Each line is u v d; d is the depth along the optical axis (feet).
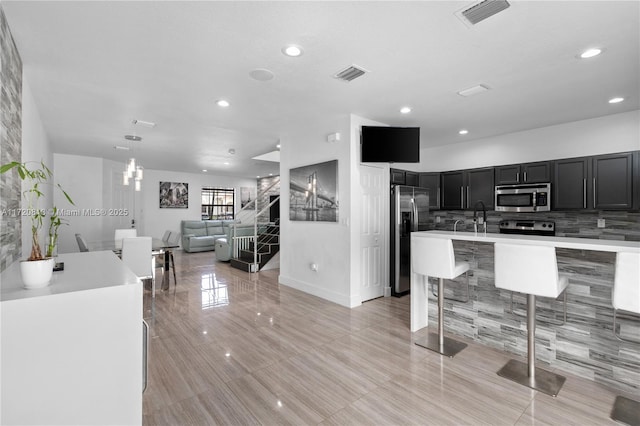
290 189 16.26
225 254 23.80
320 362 8.37
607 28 6.73
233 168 29.53
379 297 14.62
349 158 12.96
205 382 7.38
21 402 3.85
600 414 6.23
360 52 7.81
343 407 6.48
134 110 12.36
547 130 14.60
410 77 9.27
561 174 13.76
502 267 7.54
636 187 11.76
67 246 21.43
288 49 7.66
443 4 5.95
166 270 15.98
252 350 9.07
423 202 16.51
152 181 30.55
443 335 9.26
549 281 6.86
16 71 7.54
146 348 4.83
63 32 6.90
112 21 6.51
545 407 6.46
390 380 7.49
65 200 21.49
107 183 23.70
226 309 12.79
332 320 11.52
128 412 4.47
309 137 15.03
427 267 9.12
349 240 12.99
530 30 6.82
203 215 34.17
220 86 9.95
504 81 9.55
